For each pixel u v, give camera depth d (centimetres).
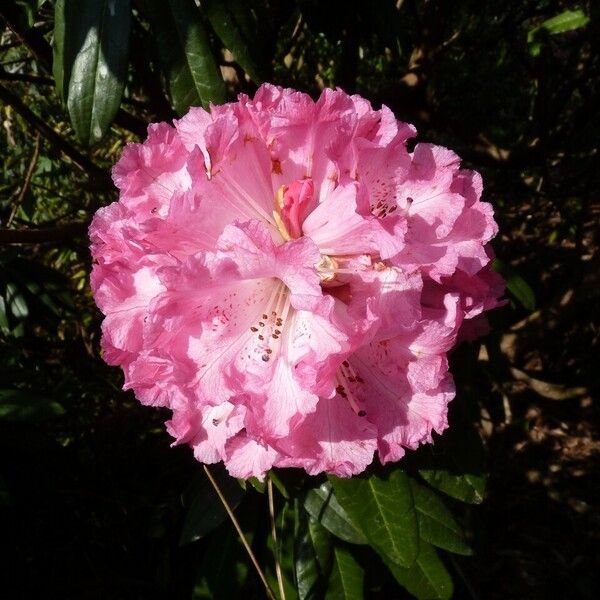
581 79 61
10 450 44
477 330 30
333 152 24
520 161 65
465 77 77
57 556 48
